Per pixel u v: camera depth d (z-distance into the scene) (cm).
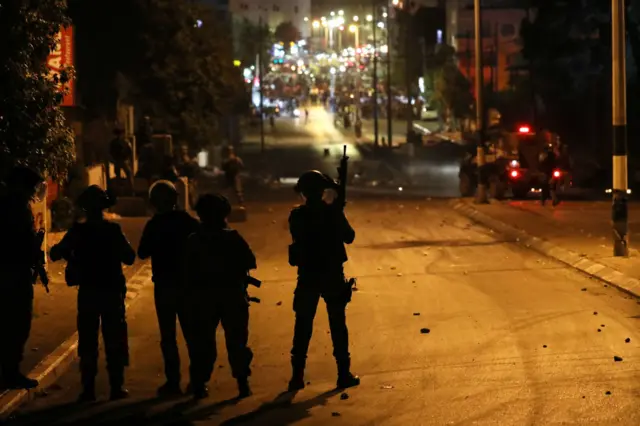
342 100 14088
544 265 2205
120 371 1147
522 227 2886
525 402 1077
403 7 12412
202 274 1109
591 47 5800
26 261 1143
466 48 11556
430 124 12338
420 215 3538
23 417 1069
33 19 1617
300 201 4384
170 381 1167
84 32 4962
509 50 12069
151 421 1047
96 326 1138
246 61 14075
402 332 1502
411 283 1978
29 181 1154
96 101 4938
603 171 4941
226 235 1118
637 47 5222
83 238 1127
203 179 6231
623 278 1908
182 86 5494
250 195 4944
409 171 7531
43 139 1630
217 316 1123
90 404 1127
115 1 4988
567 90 6028
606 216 3203
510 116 8300
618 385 1144
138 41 5075
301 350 1166
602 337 1427
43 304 1695
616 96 2159
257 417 1051
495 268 2172
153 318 1681
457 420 1016
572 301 1739
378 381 1198
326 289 1156
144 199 3694
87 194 1134
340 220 1164
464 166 4588
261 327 1569
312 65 18625
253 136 11631
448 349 1373
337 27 18038
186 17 5425
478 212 3422
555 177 3562
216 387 1196
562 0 5881
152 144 4122
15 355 1144
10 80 1575
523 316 1608
